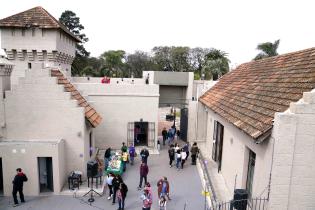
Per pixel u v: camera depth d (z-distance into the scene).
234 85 17.64
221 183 14.23
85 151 15.01
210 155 19.62
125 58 74.88
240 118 11.82
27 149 12.94
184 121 25.55
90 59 62.78
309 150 8.27
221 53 40.41
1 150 12.81
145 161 16.89
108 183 13.09
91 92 21.06
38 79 13.78
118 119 21.62
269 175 8.62
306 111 8.08
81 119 14.33
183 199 13.34
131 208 12.43
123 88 21.34
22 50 24.08
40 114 14.05
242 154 11.49
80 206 12.42
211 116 19.45
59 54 25.00
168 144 24.03
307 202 8.52
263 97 11.66
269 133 8.68
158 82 37.16
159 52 75.12
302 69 10.80
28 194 13.21
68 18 51.50
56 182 13.33
